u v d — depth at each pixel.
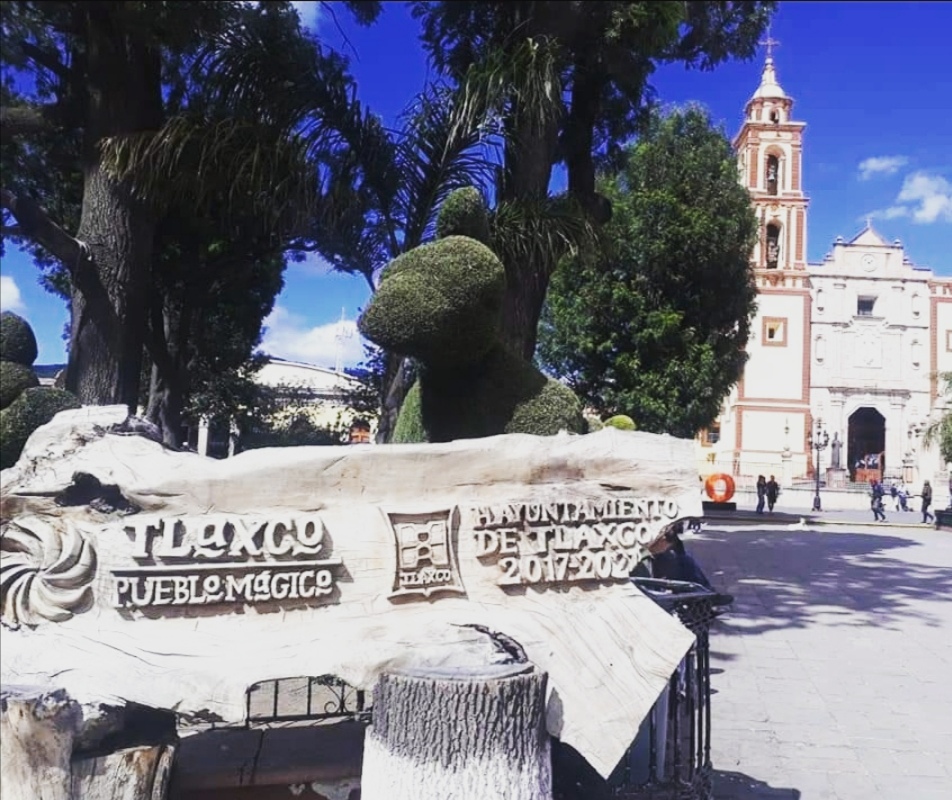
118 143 6.62
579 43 8.30
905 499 29.95
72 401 3.76
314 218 7.17
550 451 3.24
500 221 6.94
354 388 19.64
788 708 5.74
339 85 6.91
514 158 7.41
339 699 4.41
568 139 9.23
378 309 3.87
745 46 10.12
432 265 3.85
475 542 3.11
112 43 6.95
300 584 2.92
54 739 2.63
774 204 39.06
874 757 4.80
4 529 2.87
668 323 16.67
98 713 2.72
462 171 7.11
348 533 3.00
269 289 13.46
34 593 2.80
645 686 3.01
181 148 6.45
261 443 19.92
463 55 8.41
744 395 39.00
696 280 17.27
